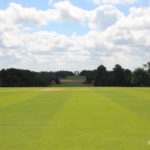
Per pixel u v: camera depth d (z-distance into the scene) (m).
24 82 192.88
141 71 192.00
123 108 35.97
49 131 20.55
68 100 49.84
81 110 33.72
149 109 35.03
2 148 15.92
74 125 22.97
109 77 197.25
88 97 57.94
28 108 36.22
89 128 21.64
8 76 186.62
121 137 18.55
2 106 39.00
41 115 29.19
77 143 17.02
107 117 27.58
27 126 22.62
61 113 30.80
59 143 17.02
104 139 17.98
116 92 80.69
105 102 45.47
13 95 66.00
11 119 26.45
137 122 24.44
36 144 16.77
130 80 193.75
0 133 19.92
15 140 17.78
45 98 55.19
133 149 15.67
